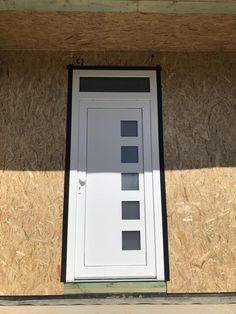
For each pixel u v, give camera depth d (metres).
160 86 3.30
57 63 3.31
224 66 3.35
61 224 3.03
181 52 3.36
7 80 3.26
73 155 3.15
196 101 3.29
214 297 2.92
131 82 3.32
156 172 3.15
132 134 3.24
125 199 3.12
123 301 2.83
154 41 3.21
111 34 3.08
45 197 3.07
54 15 2.79
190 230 3.05
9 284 2.91
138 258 3.02
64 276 2.93
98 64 3.32
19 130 3.17
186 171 3.15
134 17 2.84
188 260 2.99
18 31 3.02
